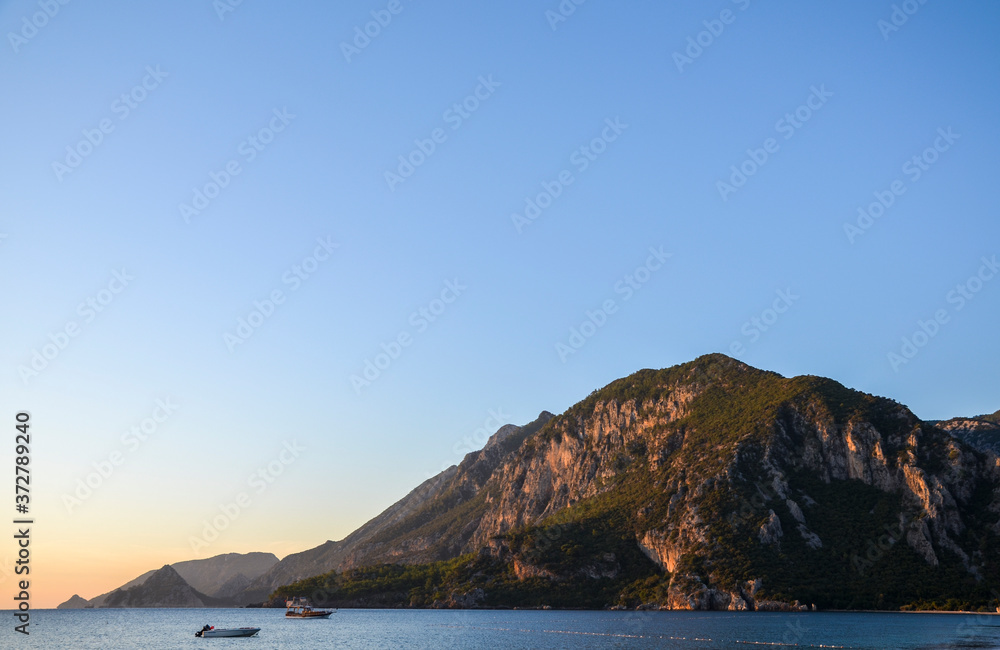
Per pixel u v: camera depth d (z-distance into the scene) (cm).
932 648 14888
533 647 16950
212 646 19800
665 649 15738
